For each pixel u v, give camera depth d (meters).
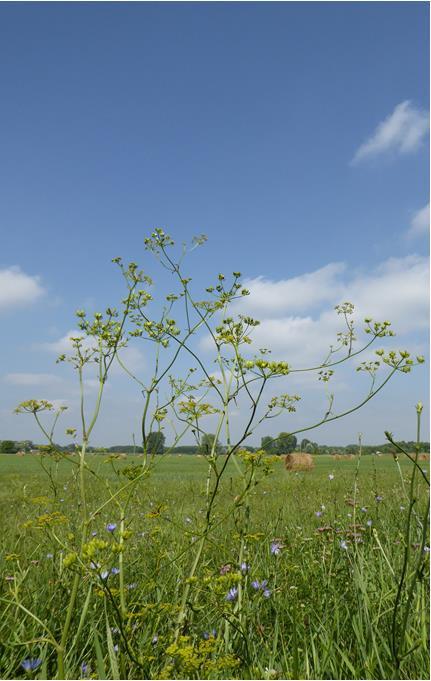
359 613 2.99
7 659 2.83
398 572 3.55
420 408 2.25
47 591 3.66
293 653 2.48
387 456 27.16
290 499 7.96
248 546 4.23
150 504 6.17
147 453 3.34
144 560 4.23
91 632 2.96
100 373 3.19
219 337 3.36
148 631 2.94
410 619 2.92
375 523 5.29
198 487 9.67
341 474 13.02
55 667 2.80
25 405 3.23
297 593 3.54
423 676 2.47
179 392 3.45
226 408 3.24
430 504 2.29
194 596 3.07
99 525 5.05
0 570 4.02
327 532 5.03
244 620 2.88
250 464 3.04
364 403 2.95
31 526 3.35
